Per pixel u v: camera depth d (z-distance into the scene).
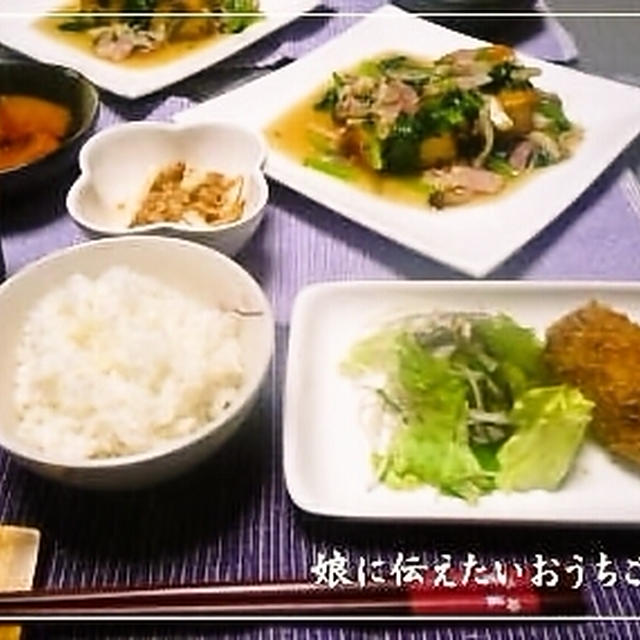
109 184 0.50
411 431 0.37
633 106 0.58
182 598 0.32
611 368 0.37
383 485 0.36
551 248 0.49
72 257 0.40
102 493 0.36
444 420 0.36
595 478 0.36
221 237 0.44
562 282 0.43
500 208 0.50
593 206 0.52
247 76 0.63
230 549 0.35
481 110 0.54
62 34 0.65
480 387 0.37
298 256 0.48
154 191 0.49
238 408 0.34
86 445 0.34
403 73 0.58
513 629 0.32
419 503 0.35
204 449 0.34
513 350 0.38
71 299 0.38
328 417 0.39
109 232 0.44
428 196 0.51
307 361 0.40
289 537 0.35
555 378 0.38
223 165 0.51
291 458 0.35
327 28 0.68
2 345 0.38
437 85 0.56
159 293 0.39
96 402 0.35
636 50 0.67
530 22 0.69
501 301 0.43
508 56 0.59
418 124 0.53
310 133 0.56
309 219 0.51
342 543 0.35
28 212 0.51
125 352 0.36
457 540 0.35
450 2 0.68
